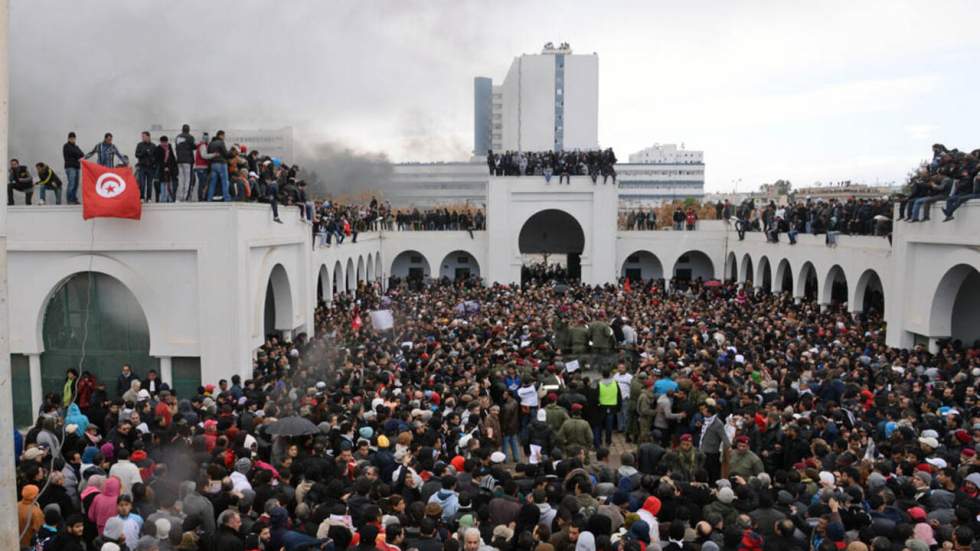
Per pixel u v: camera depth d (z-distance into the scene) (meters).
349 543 9.02
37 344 21.61
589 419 19.05
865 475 12.36
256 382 19.14
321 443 13.29
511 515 10.36
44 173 22.09
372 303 39.28
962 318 27.22
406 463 12.23
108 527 9.84
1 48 7.61
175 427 13.70
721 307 37.09
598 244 53.69
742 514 10.38
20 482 10.95
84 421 15.22
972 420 15.62
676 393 17.41
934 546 10.00
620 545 9.02
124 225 21.02
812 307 38.41
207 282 21.09
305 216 28.28
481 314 33.72
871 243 32.09
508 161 54.41
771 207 46.97
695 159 167.00
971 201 23.14
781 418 15.40
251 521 10.04
